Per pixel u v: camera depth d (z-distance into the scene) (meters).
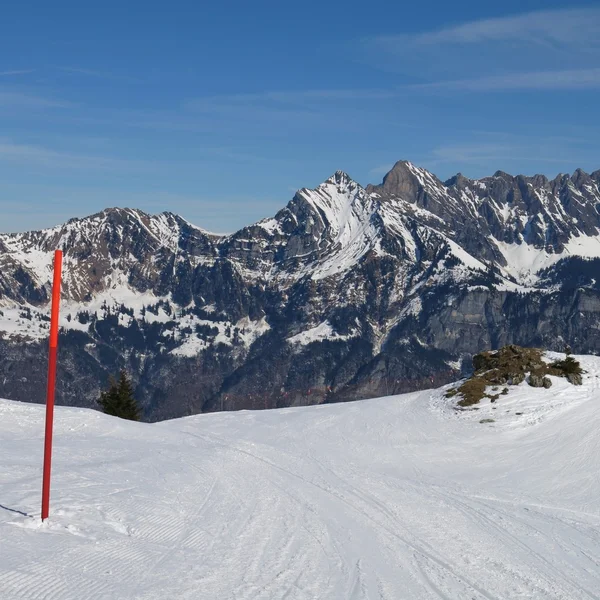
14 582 10.94
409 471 27.80
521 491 24.62
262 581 12.27
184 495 19.28
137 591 11.21
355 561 13.95
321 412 43.16
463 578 13.34
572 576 14.07
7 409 34.56
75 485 19.05
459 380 45.34
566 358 42.19
